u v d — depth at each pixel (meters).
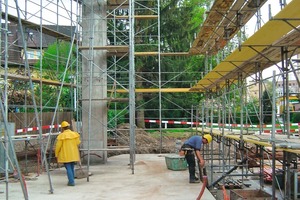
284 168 6.86
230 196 8.05
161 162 13.83
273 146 6.39
